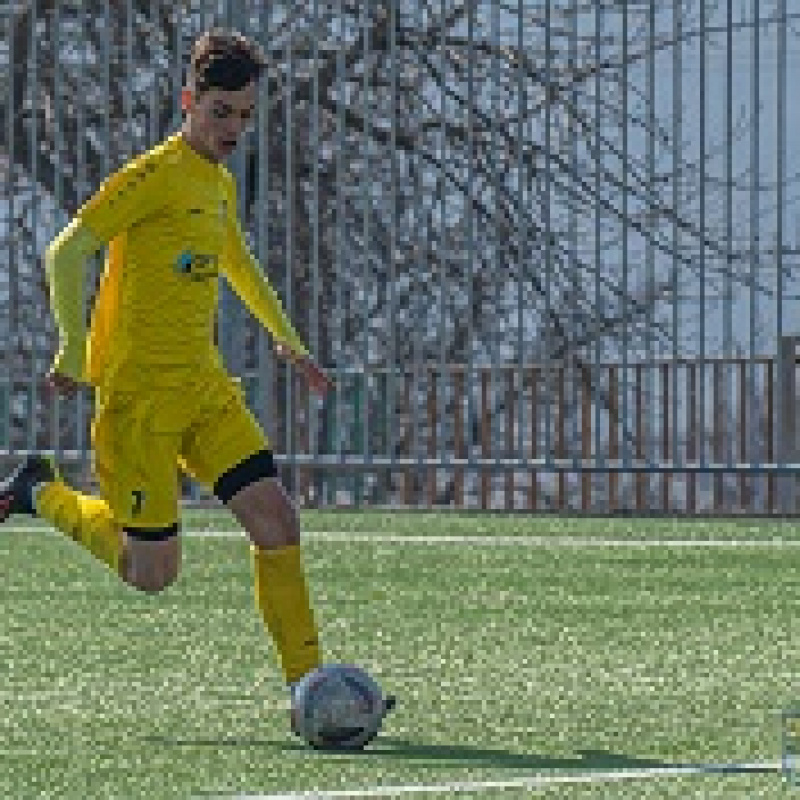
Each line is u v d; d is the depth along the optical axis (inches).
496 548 1742.1
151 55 2409.0
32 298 2373.3
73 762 864.9
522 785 808.3
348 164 2539.4
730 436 2142.0
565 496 2514.8
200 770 846.5
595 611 1355.8
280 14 2539.4
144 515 964.6
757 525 1950.1
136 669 1127.6
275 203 2480.3
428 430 2417.6
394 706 991.0
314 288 2240.4
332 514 2096.5
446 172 2357.3
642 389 2352.4
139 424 952.3
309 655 937.5
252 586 1489.9
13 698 1034.1
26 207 2608.3
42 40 2620.6
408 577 1545.3
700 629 1270.9
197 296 951.0
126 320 949.2
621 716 975.0
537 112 2468.0
